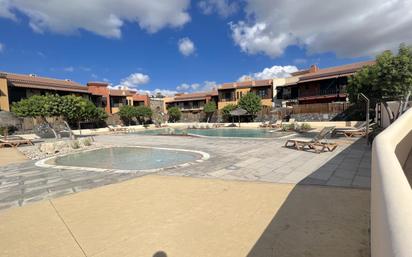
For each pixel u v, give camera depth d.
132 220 3.64
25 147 13.86
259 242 2.94
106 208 4.12
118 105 41.38
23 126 22.80
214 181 5.52
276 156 8.47
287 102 35.09
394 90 11.12
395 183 1.62
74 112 17.50
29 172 7.06
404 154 5.61
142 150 11.81
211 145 12.37
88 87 36.03
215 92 45.75
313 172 6.08
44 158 9.88
